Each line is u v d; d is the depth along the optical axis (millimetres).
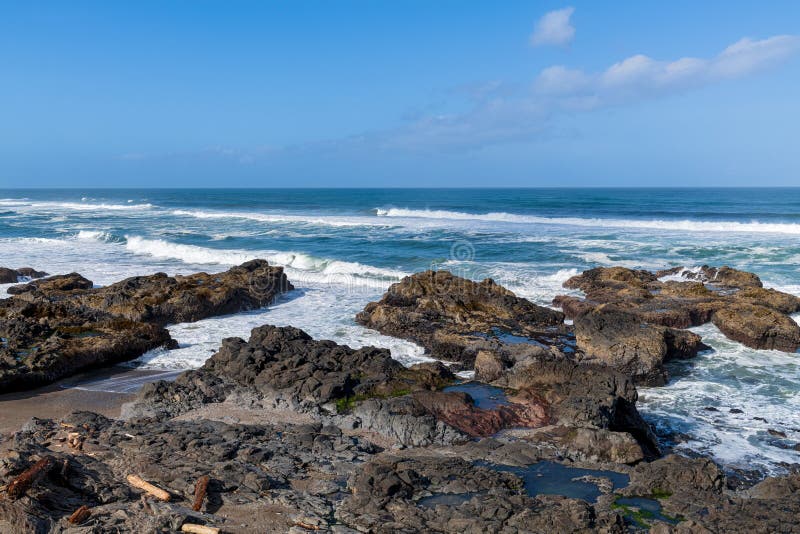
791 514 8711
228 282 26453
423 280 25734
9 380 15734
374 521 8828
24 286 26312
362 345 20641
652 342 17875
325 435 12195
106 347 18188
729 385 17281
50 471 9477
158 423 12719
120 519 8664
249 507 9211
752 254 37250
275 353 16188
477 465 11172
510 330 20891
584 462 11484
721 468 12250
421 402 13398
